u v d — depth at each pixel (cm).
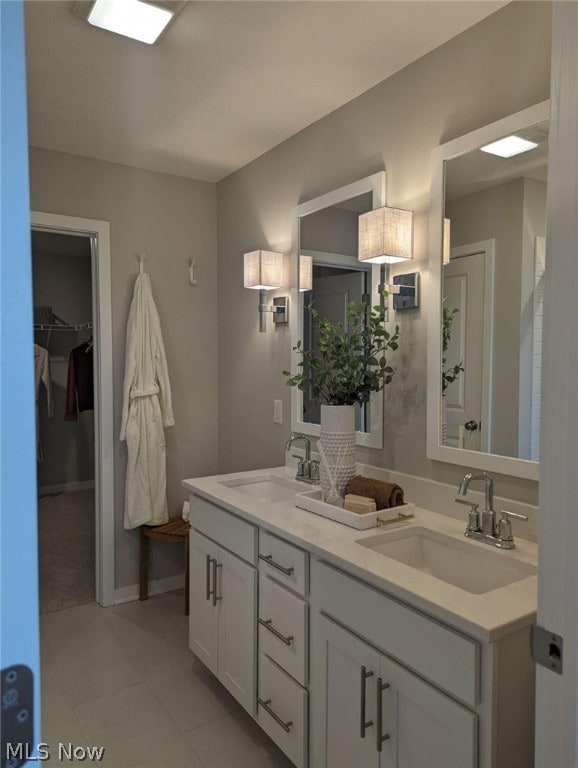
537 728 78
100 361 295
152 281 309
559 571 74
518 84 164
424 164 195
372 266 215
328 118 239
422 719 125
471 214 177
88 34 178
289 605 171
